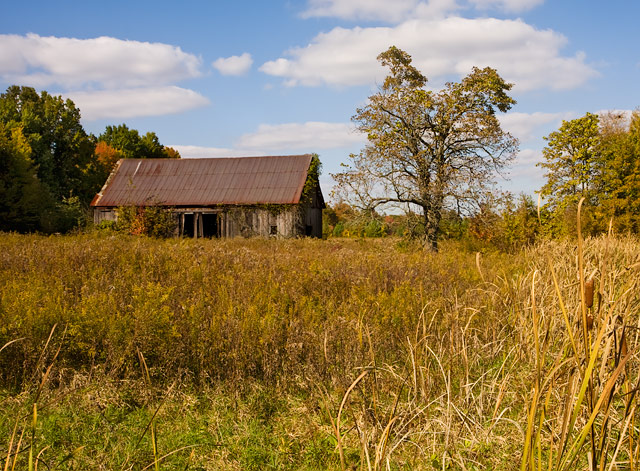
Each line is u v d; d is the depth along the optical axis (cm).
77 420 454
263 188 3669
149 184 3869
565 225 2428
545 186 3834
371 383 443
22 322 566
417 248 2172
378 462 326
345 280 980
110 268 1066
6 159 3531
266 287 860
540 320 552
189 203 3647
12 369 532
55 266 1037
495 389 500
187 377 543
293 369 558
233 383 532
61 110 5603
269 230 3550
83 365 541
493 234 2338
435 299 795
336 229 5184
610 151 2831
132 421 466
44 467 379
